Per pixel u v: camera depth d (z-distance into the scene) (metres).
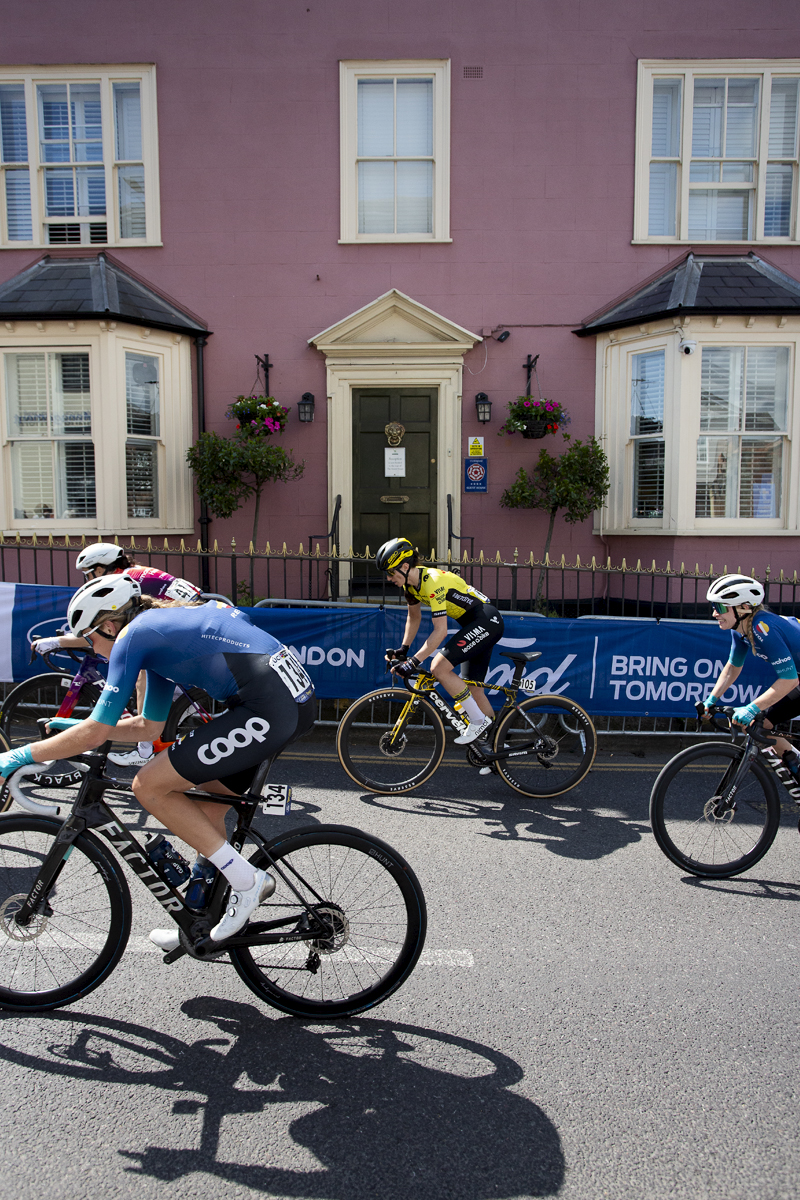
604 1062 2.41
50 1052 2.44
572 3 8.61
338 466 8.98
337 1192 1.92
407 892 2.63
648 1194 1.93
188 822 2.46
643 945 3.10
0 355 8.35
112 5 8.66
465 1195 1.92
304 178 8.82
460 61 8.68
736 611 3.76
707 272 8.50
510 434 8.93
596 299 8.89
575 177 8.80
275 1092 2.27
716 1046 2.49
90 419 8.43
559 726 5.00
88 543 8.46
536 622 5.68
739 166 8.89
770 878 3.75
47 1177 1.95
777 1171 2.00
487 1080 2.32
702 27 8.63
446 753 5.70
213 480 8.46
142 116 8.78
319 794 4.83
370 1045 2.48
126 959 2.96
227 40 8.70
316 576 9.11
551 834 4.24
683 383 8.25
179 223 8.88
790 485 8.48
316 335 8.82
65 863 2.69
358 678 5.84
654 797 3.73
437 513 9.05
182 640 2.46
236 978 2.87
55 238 9.04
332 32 8.66
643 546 8.73
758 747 3.79
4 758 2.46
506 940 3.11
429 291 8.91
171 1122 2.14
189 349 8.91
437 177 8.80
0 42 8.73
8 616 5.73
